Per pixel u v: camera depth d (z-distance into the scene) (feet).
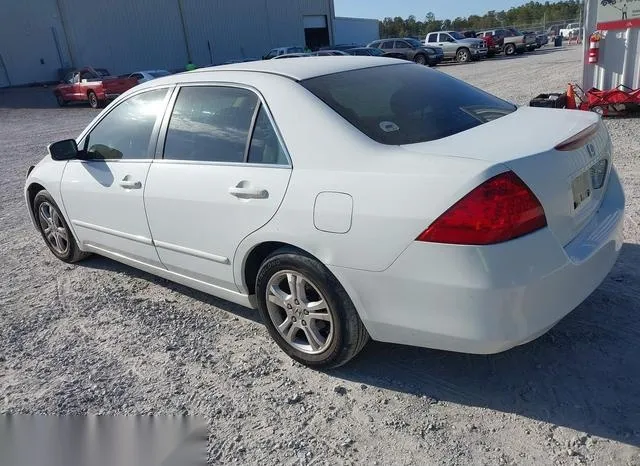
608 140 10.59
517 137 8.89
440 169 8.13
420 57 94.02
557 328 10.87
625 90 29.27
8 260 18.10
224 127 11.09
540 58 92.63
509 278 7.75
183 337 12.14
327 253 9.12
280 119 10.11
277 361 10.92
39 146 46.37
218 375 10.61
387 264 8.49
